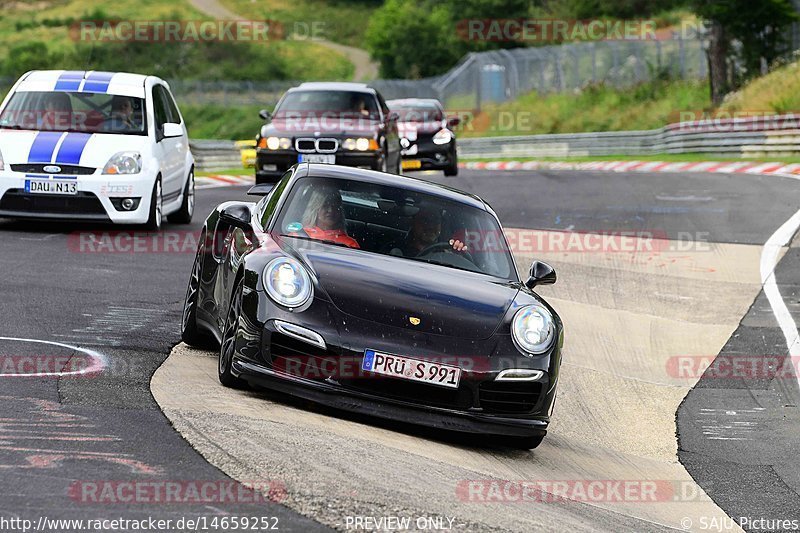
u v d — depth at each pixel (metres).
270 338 19.66
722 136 108.25
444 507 15.35
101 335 24.88
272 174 56.56
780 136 101.94
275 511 14.05
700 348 32.44
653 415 25.75
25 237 39.84
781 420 25.64
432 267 22.38
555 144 131.50
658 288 40.06
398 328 19.81
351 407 19.50
